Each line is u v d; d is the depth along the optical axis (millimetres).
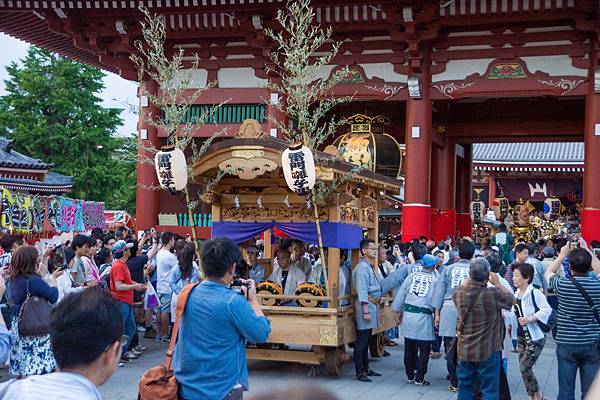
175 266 15773
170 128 14008
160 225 28328
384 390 12094
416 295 12562
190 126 18500
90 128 56938
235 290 6602
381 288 13539
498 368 9438
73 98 57344
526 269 10547
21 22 30062
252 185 13484
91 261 13406
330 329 12422
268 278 14383
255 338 6238
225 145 12336
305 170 11516
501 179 58312
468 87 26000
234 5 25969
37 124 55688
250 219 13539
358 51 27031
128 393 11562
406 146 26453
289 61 16109
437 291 12156
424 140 26109
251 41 27031
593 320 9133
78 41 28109
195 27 27438
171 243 16641
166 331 16969
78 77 57906
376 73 26875
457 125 32719
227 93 28234
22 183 35000
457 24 25359
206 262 6336
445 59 26188
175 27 27547
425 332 12531
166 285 16438
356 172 12820
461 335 9445
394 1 24750
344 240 13281
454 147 33188
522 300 10570
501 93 25625
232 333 6191
